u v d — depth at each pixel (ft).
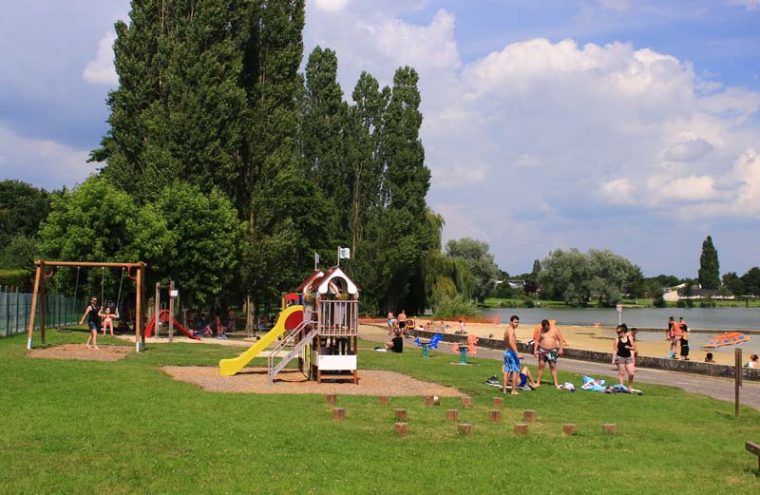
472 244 428.97
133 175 172.04
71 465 38.09
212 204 168.55
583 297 505.66
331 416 56.13
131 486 35.17
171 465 38.99
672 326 135.95
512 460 43.37
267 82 193.47
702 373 107.14
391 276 283.79
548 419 59.26
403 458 42.75
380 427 52.01
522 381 79.56
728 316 453.99
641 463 44.34
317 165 281.54
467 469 40.78
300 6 197.88
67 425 47.44
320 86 280.92
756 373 99.19
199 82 169.27
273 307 262.47
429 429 51.96
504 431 52.47
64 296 175.01
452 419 56.59
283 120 190.60
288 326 91.81
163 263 163.02
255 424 50.90
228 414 54.80
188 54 169.48
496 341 158.71
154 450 41.98
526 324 306.76
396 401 66.13
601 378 93.40
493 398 70.64
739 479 40.98
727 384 94.73
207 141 169.58
